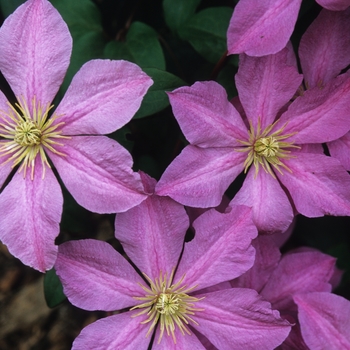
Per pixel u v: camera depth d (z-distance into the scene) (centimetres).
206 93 56
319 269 62
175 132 67
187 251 57
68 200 66
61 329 80
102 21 66
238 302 58
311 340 58
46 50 56
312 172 59
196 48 64
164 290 57
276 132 59
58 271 55
